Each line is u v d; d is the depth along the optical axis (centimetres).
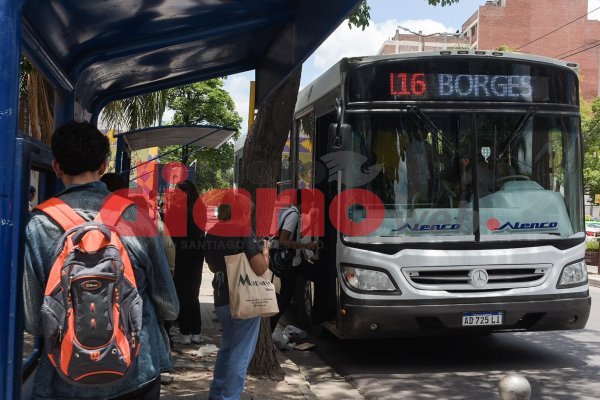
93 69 546
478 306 708
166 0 415
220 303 514
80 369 236
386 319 703
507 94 761
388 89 741
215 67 660
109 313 239
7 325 275
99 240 245
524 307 718
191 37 495
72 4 377
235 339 509
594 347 882
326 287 833
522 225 740
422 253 713
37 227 256
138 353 254
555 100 776
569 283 744
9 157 275
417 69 746
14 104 277
